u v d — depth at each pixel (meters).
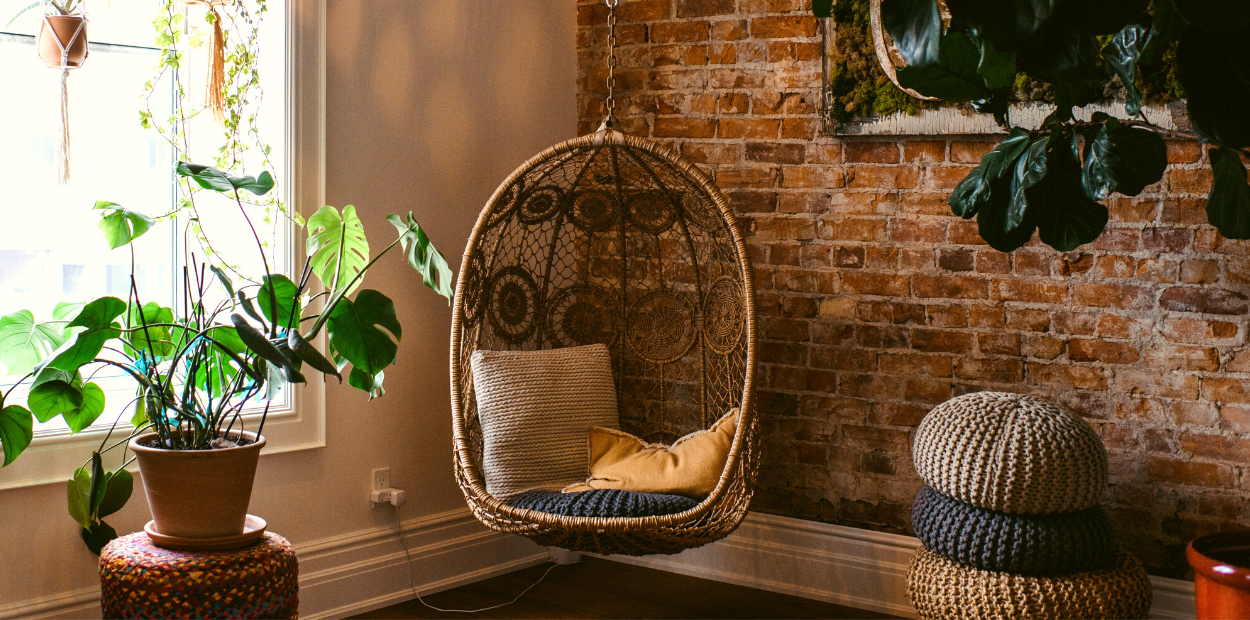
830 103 2.97
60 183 2.27
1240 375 2.49
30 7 2.34
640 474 2.67
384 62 2.90
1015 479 2.23
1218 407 2.52
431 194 3.05
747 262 2.60
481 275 2.88
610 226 3.17
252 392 2.20
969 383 2.85
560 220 3.09
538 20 3.41
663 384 3.27
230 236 2.66
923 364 2.91
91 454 2.31
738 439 2.49
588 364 2.97
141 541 2.01
